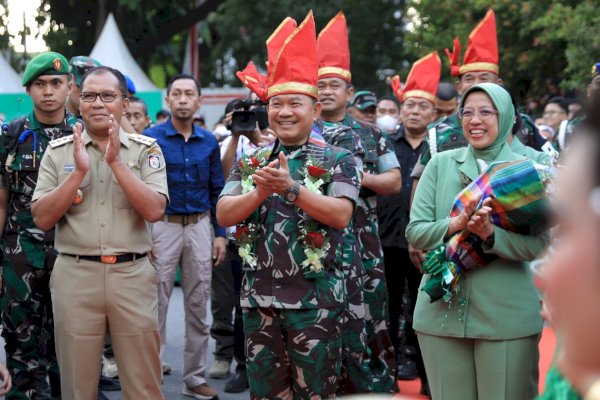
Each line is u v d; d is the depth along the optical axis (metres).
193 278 5.80
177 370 6.55
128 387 4.23
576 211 1.11
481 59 5.56
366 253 5.21
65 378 4.21
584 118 1.18
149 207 4.15
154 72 19.73
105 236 4.16
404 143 6.26
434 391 3.87
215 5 17.75
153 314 4.29
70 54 18.19
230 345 6.43
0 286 5.06
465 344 3.78
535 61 15.75
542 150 5.27
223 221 3.82
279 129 3.85
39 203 4.12
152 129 5.95
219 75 29.53
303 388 3.75
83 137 4.27
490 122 3.82
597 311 1.10
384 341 5.27
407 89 6.27
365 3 27.59
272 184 3.58
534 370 3.80
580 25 12.41
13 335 4.95
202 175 5.89
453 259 3.66
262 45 26.47
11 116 10.43
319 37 5.39
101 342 4.21
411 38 19.52
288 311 3.71
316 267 3.67
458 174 3.92
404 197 6.00
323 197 3.66
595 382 1.14
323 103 5.34
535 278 1.42
